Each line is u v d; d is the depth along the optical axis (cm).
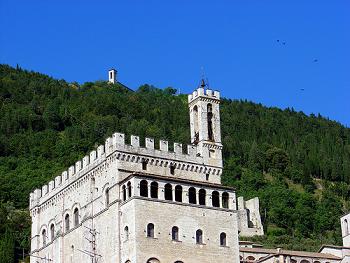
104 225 12081
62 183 13500
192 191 12144
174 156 12519
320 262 15975
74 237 12850
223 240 12112
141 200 11562
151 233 11506
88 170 12762
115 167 12056
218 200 12319
